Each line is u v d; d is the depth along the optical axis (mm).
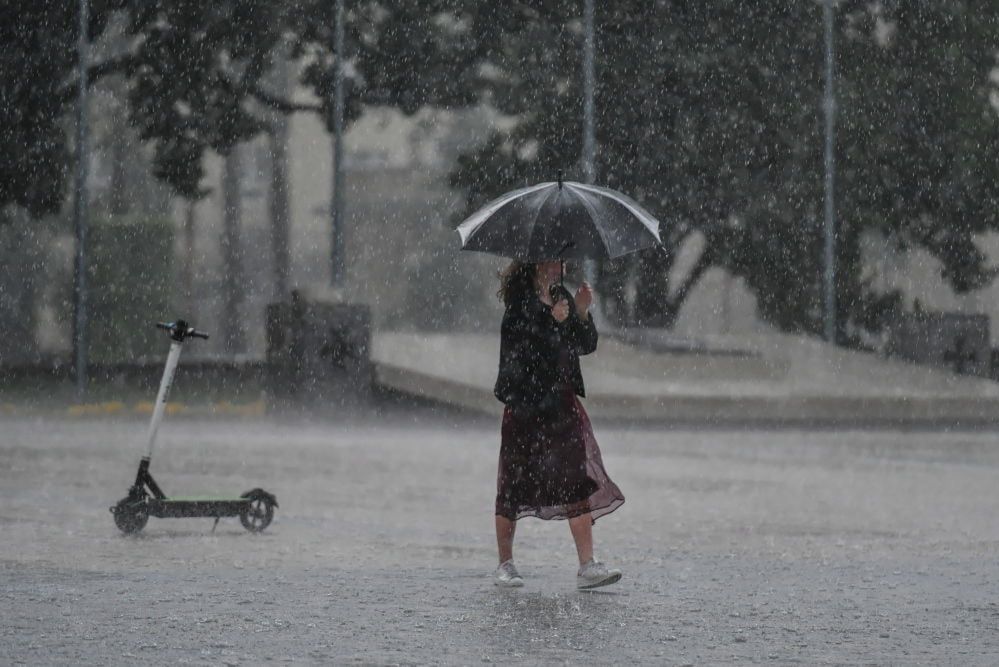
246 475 44000
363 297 173125
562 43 97125
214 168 158625
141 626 20625
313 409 73250
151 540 30219
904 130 98000
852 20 97500
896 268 103312
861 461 51812
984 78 98625
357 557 28062
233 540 30391
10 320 120125
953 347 87250
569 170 97500
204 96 96500
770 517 35438
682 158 96750
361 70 96500
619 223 24406
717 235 99000
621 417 73625
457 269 166125
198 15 95188
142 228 107625
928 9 97500
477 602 22922
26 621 20906
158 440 57719
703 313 141125
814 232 98562
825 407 73562
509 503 24516
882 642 19969
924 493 41281
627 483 43562
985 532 32656
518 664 18359
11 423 67125
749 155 97375
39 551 28234
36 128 95875
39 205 97000
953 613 22266
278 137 137375
